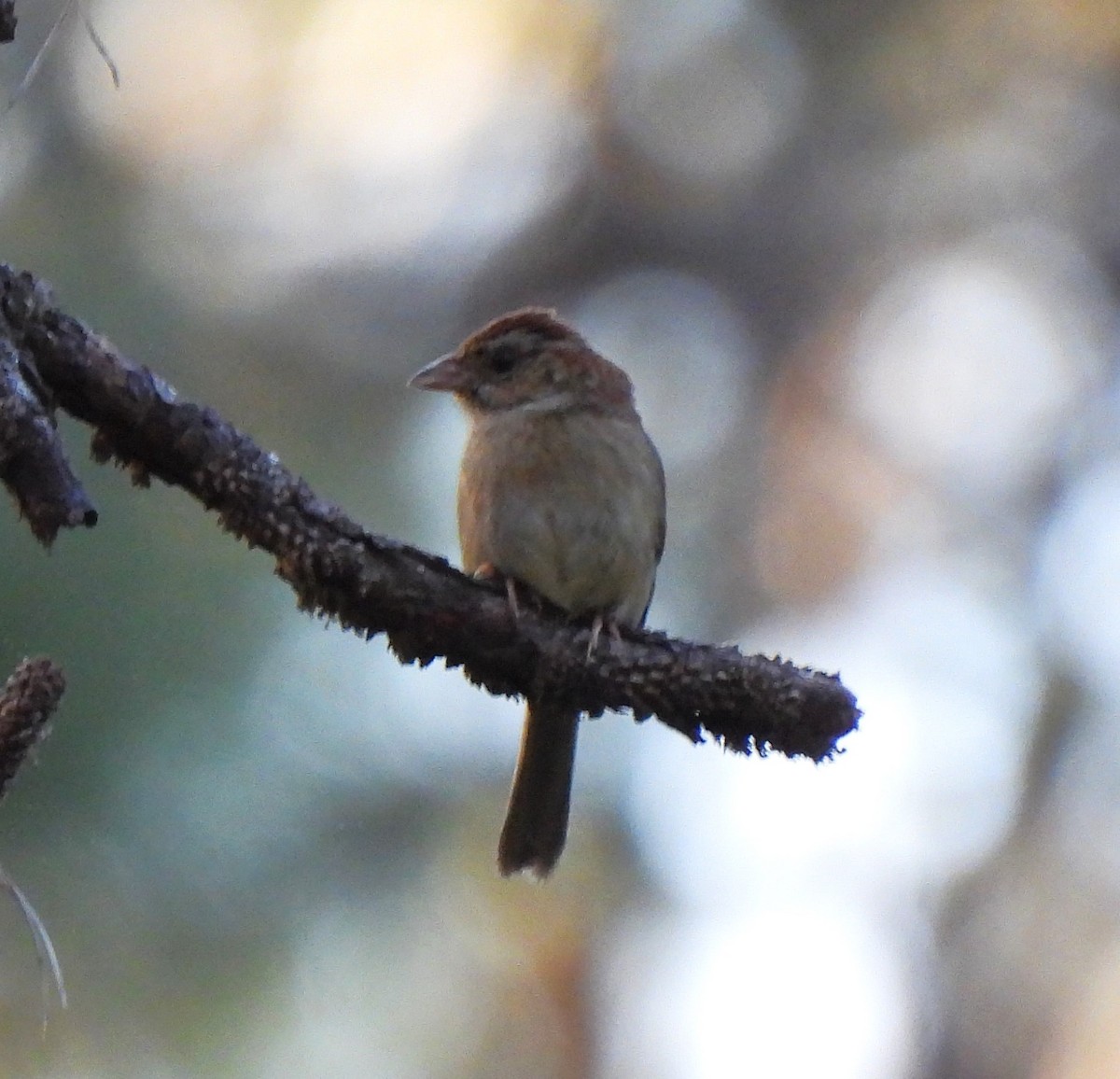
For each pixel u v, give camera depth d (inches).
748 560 466.0
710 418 474.3
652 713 226.4
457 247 454.9
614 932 422.9
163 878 250.5
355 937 290.7
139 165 398.0
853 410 477.1
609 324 475.5
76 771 240.4
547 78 445.4
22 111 378.0
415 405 422.9
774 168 468.1
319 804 266.7
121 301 349.1
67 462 190.1
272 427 386.6
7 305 201.9
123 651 244.5
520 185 458.9
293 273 428.5
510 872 330.0
